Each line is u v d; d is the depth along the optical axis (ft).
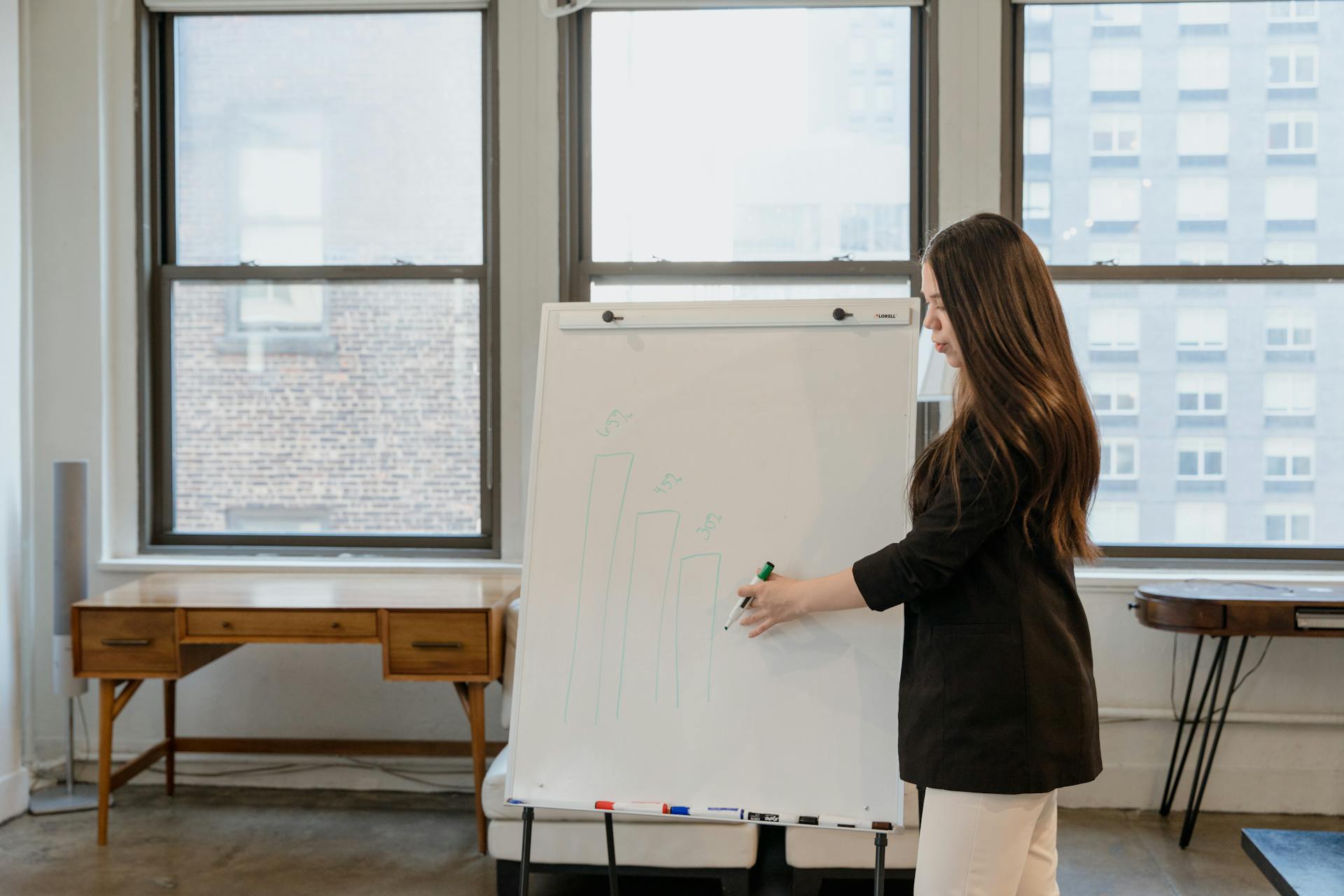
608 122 11.54
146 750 11.10
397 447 11.74
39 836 9.78
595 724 5.65
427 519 11.76
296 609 9.27
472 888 8.75
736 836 8.17
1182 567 11.10
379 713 11.26
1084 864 9.29
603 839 8.27
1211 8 11.09
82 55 11.19
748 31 11.44
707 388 5.90
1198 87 11.13
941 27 10.95
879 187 11.40
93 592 11.28
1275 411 11.17
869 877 8.14
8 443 10.37
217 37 11.72
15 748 10.39
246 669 11.29
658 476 5.84
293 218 11.73
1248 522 11.25
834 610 5.06
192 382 11.81
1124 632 10.71
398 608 9.18
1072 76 11.19
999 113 10.93
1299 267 11.00
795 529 5.63
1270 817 10.52
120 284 11.51
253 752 11.00
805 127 11.43
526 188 11.16
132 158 11.46
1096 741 4.62
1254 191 11.12
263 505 11.84
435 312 11.65
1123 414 11.30
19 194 10.59
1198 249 11.18
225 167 11.77
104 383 11.34
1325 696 10.57
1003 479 4.34
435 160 11.64
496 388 11.47
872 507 5.58
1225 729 10.66
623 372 6.01
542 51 11.11
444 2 11.37
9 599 10.33
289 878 8.91
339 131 11.68
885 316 5.79
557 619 5.78
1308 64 11.04
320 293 11.71
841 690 5.44
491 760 11.12
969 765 4.41
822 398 5.77
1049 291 4.56
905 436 5.63
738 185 11.49
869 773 5.36
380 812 10.55
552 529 5.88
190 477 11.86
